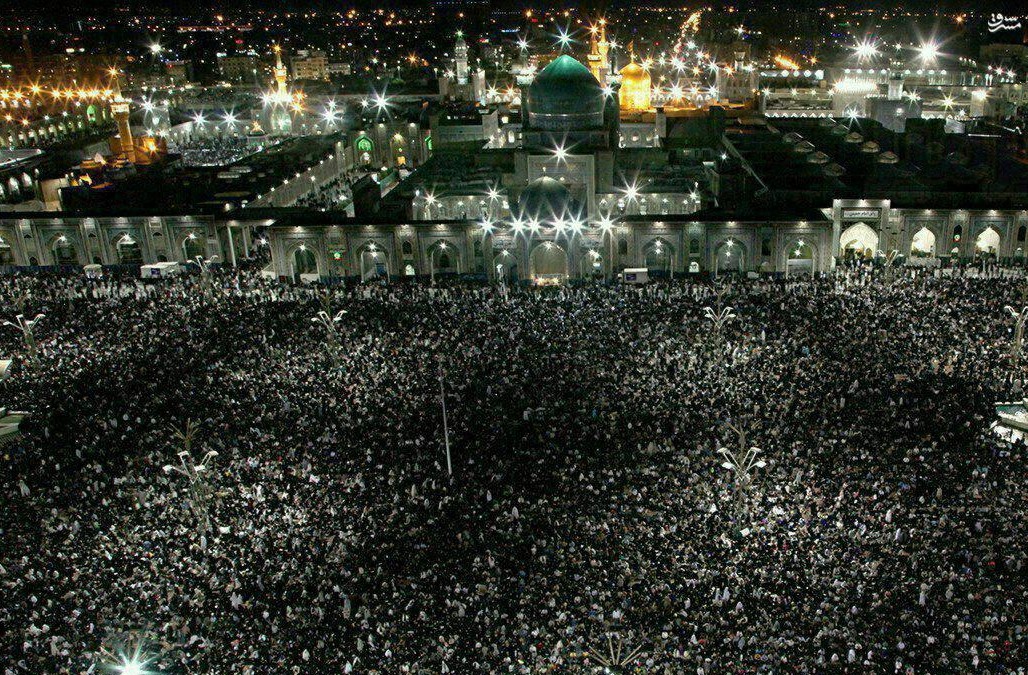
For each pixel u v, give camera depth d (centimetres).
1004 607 4253
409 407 6569
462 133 15500
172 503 5466
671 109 16025
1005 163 12162
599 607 4353
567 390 6719
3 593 4669
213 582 4716
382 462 5847
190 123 19450
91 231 11075
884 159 12306
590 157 11156
